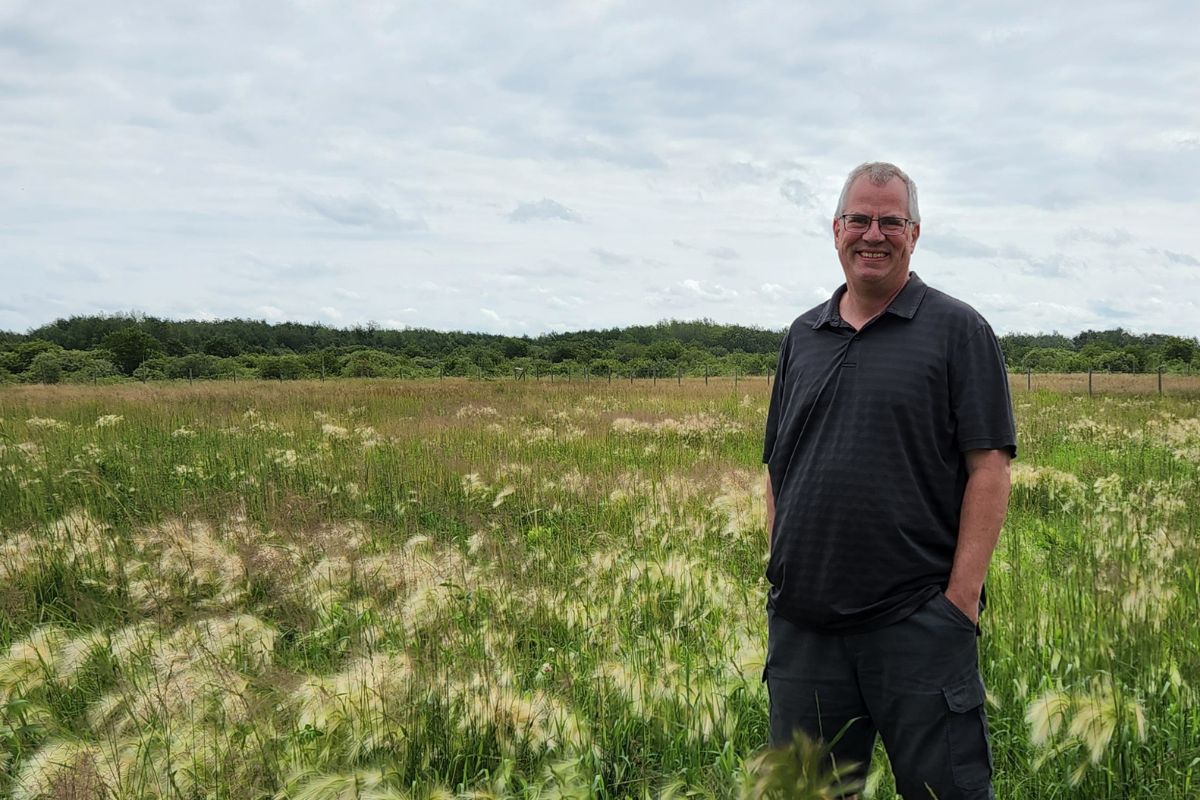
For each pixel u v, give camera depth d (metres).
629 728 3.59
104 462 10.39
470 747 3.37
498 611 4.70
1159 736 3.27
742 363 60.44
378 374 56.62
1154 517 6.73
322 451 11.68
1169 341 50.06
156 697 3.49
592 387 29.58
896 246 2.51
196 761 3.03
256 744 3.15
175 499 8.60
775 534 2.70
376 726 3.24
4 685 3.73
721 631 4.34
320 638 4.47
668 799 2.84
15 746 3.42
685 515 6.98
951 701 2.46
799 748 2.22
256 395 24.36
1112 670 3.59
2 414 17.45
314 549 5.86
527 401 22.02
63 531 6.34
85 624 4.82
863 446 2.52
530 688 3.99
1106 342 70.12
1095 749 2.89
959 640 2.49
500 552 5.92
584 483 8.91
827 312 2.72
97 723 3.40
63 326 103.19
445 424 15.86
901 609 2.48
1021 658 3.98
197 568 5.15
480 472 9.55
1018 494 8.70
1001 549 6.02
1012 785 3.25
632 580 5.04
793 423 2.70
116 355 65.00
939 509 2.53
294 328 112.38
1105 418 16.50
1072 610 4.14
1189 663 3.63
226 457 11.14
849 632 2.54
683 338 112.50
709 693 3.58
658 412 18.56
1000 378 2.49
